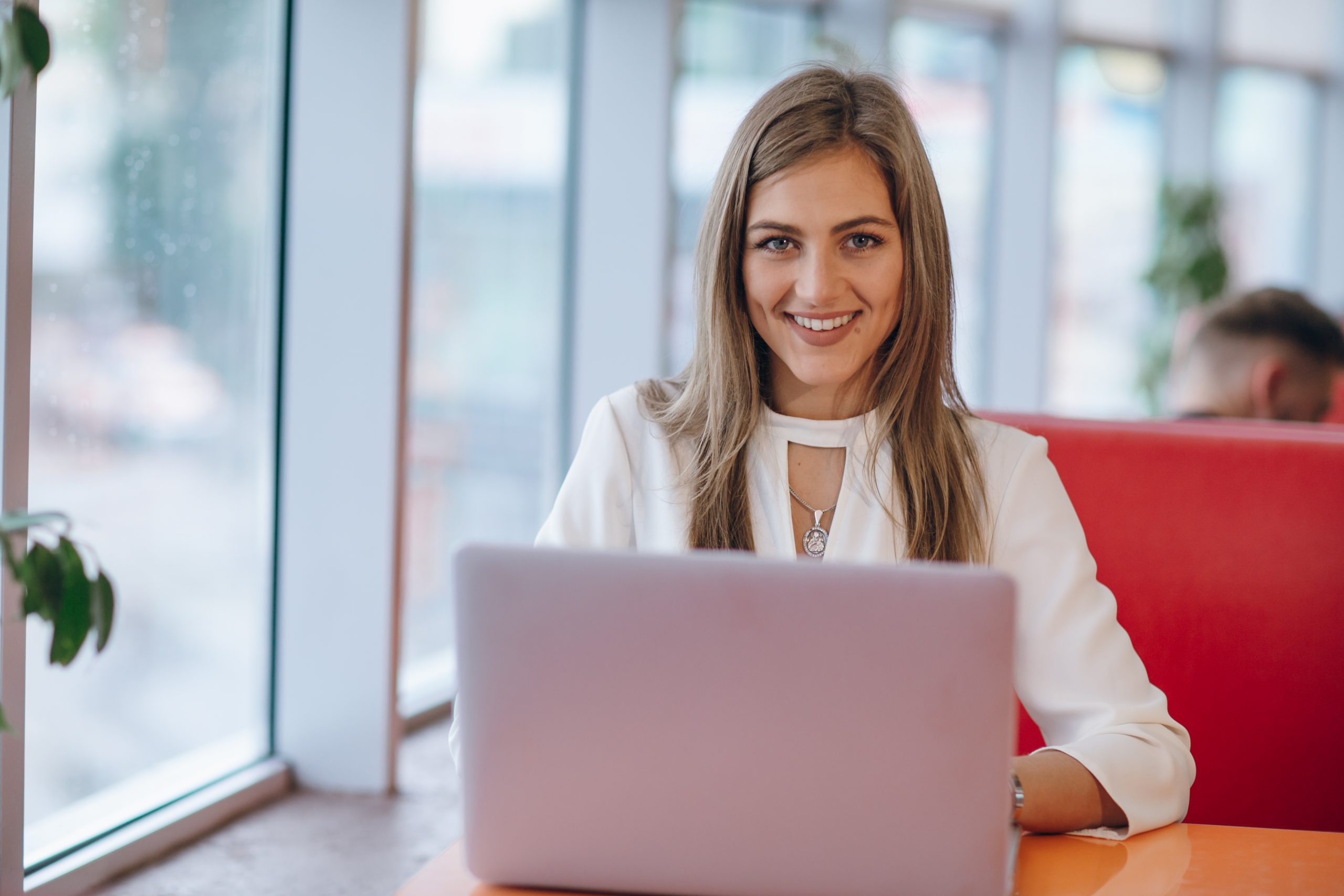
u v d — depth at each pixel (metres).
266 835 2.59
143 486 2.45
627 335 4.04
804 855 0.85
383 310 2.79
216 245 2.62
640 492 1.46
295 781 2.91
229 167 2.65
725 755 0.84
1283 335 2.23
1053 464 1.65
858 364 1.38
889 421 1.41
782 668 0.82
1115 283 5.80
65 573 1.24
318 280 2.80
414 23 2.74
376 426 2.81
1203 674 1.61
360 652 2.86
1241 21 6.09
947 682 0.81
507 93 3.83
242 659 2.81
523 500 4.07
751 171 1.36
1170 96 5.91
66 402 2.22
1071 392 5.81
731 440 1.42
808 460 1.44
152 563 2.49
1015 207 5.44
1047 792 1.06
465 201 3.75
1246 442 1.61
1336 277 6.50
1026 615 1.34
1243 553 1.60
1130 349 5.83
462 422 3.82
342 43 2.74
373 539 2.83
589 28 3.95
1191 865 1.01
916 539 1.38
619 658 0.84
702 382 1.45
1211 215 5.49
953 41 5.32
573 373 4.11
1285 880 0.97
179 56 2.46
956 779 0.82
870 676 0.82
